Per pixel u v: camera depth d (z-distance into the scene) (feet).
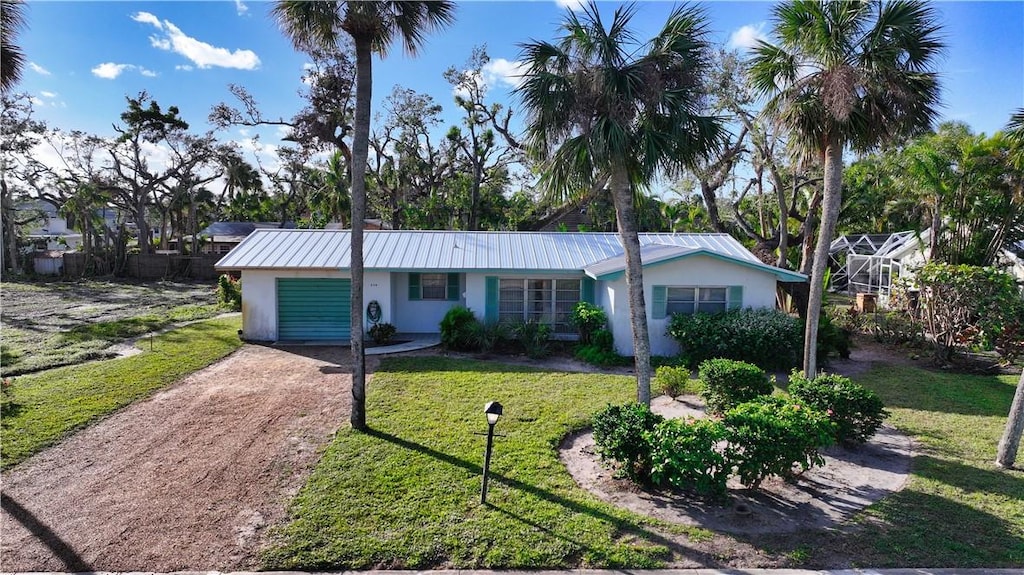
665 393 35.99
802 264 68.95
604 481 22.54
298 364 43.52
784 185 77.82
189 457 24.68
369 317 53.83
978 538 18.11
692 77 26.89
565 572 16.29
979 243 63.62
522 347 50.49
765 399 23.40
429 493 21.01
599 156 25.55
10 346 48.52
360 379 28.22
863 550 17.42
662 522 19.06
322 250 56.03
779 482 22.63
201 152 139.13
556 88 26.22
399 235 60.95
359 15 25.77
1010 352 43.52
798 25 31.96
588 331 48.57
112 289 104.78
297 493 21.11
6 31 32.78
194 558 16.96
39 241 160.66
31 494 21.11
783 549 17.42
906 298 52.90
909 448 26.81
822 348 44.50
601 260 53.93
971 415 32.27
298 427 28.71
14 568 16.44
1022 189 56.90
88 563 16.72
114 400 32.76
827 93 30.99
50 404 31.81
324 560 16.74
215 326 60.49
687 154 27.14
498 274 53.36
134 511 19.81
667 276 46.14
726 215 101.65
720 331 43.27
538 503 20.24
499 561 16.69
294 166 149.79
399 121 114.11
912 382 39.86
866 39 31.50
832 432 22.70
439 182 122.31
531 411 31.63
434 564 16.66
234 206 189.16
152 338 53.01
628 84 25.38
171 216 173.17
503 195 126.62
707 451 19.13
